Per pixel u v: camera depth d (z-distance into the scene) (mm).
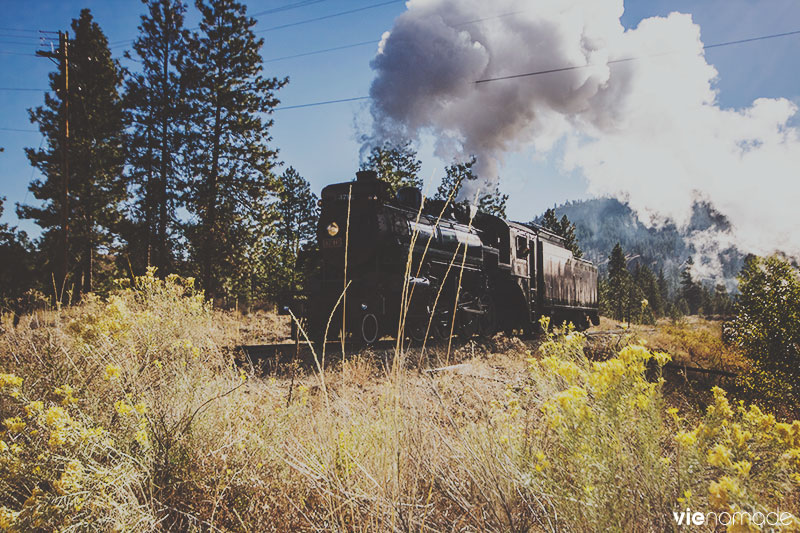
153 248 22562
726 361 9836
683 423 2805
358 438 2762
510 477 2168
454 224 13688
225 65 23922
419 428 2674
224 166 23797
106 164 27297
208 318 4055
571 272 20422
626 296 70812
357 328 10328
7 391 2707
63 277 19453
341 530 2033
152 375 3053
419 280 10953
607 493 1753
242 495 2398
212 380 3260
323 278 11352
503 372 6973
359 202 11367
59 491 1930
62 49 20141
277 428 3061
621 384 1868
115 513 1976
